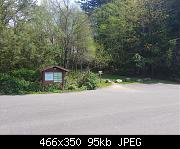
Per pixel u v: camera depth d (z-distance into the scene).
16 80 27.89
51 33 36.34
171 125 12.98
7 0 29.17
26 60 29.53
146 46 42.59
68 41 37.41
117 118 14.52
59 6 38.12
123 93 26.17
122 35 43.84
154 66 43.75
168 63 42.94
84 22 38.66
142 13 43.22
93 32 46.03
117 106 18.30
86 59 40.25
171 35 44.97
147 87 33.19
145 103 19.61
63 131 11.84
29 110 16.81
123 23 44.25
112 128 12.38
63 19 37.72
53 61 31.97
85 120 14.03
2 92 26.11
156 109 17.19
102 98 22.30
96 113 15.88
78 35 38.03
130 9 44.19
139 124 13.17
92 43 41.09
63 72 28.75
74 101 20.53
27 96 23.91
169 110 16.84
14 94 25.55
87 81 30.19
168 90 29.73
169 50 42.53
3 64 28.86
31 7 30.45
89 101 20.55
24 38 28.06
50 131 11.85
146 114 15.59
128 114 15.59
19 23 29.42
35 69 30.16
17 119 14.29
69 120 14.03
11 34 27.45
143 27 43.19
